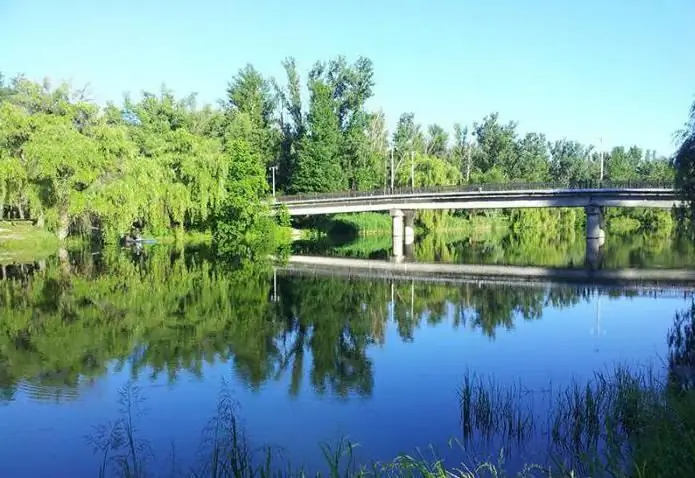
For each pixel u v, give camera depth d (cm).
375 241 7150
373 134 9712
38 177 4556
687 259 4797
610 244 6469
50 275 3556
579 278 3700
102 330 2152
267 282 3441
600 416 1198
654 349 1839
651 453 860
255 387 1511
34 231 4941
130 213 4844
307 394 1450
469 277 3778
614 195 5369
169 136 6675
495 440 1145
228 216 6188
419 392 1458
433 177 8144
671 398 1107
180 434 1213
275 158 8844
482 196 5838
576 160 12594
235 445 1077
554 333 2105
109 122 7344
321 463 1069
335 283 3459
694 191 2180
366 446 1142
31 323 2258
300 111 8919
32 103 5284
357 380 1564
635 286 3322
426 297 2973
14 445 1164
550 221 9044
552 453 1070
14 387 1510
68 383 1545
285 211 6612
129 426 1255
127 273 3688
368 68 8494
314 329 2202
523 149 12256
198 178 5753
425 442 1151
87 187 4684
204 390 1486
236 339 2033
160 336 2069
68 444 1168
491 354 1816
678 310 2541
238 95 8894
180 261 4406
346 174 8325
